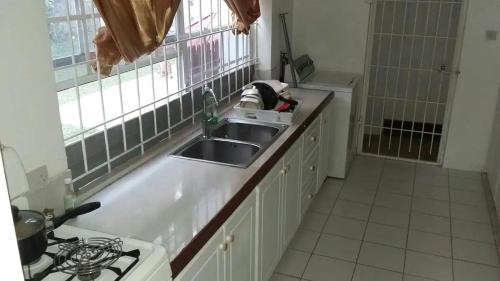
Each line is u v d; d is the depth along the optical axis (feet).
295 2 14.64
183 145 8.29
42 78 5.20
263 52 12.48
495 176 12.38
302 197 10.50
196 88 9.57
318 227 11.19
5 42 4.70
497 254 10.09
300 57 14.20
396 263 9.75
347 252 10.16
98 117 6.69
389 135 17.49
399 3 15.44
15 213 4.26
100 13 5.71
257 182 7.16
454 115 14.21
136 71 7.39
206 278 5.72
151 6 6.25
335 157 13.69
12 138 4.91
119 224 5.49
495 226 11.25
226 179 6.83
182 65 8.88
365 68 14.88
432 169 14.76
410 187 13.43
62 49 5.87
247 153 8.50
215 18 10.12
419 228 11.18
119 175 6.90
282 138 8.71
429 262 9.80
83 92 6.36
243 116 9.86
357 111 14.93
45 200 5.36
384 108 16.92
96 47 6.11
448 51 15.70
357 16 14.21
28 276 4.18
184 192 6.38
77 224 5.48
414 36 15.28
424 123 15.55
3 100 4.75
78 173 6.39
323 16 14.53
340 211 11.99
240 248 6.84
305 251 10.18
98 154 6.79
